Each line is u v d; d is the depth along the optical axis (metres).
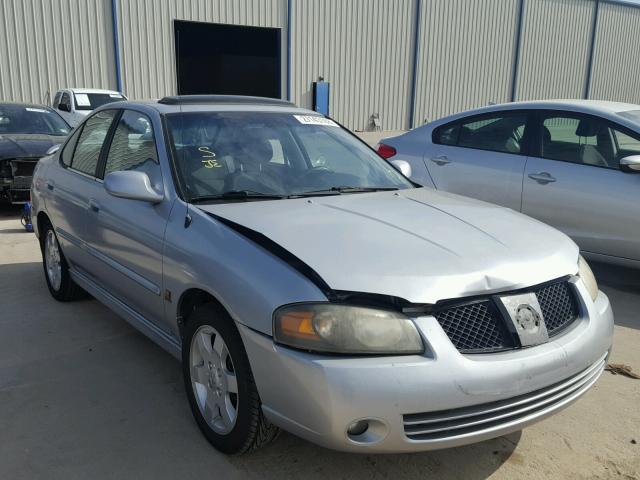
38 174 4.89
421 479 2.59
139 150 3.51
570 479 2.62
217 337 2.64
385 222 2.78
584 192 5.07
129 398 3.22
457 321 2.28
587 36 28.62
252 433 2.47
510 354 2.30
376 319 2.19
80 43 17.72
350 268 2.31
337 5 22.02
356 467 2.65
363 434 2.20
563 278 2.64
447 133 6.13
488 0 25.31
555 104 5.46
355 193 3.36
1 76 16.77
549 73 28.09
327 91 22.41
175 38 19.30
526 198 5.43
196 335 2.77
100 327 4.20
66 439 2.83
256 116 3.74
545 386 2.36
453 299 2.29
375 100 23.77
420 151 6.22
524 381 2.28
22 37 16.88
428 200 3.32
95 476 2.56
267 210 2.88
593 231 5.07
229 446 2.63
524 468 2.69
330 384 2.12
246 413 2.45
